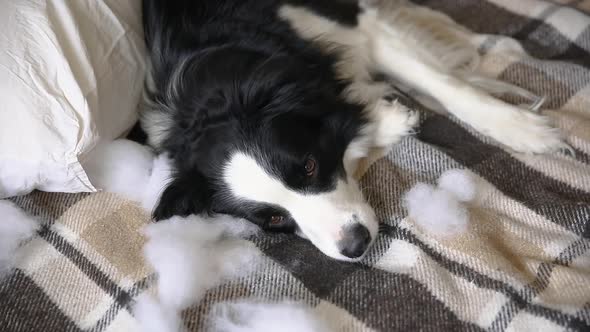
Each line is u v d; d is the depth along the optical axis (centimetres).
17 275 140
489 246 125
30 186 141
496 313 115
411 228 132
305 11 159
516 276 119
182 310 127
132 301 130
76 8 137
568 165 140
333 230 132
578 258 122
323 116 143
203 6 155
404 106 155
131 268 136
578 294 113
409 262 127
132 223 147
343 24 163
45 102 129
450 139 154
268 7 155
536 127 147
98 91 138
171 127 145
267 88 136
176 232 140
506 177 142
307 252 139
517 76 166
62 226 147
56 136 131
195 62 143
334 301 124
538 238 127
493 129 150
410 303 120
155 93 152
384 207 140
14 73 127
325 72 150
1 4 129
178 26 152
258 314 121
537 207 132
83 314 131
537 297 115
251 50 143
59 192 151
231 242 142
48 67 130
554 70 163
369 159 152
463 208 131
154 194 149
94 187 147
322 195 136
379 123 151
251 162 133
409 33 170
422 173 144
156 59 153
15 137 129
